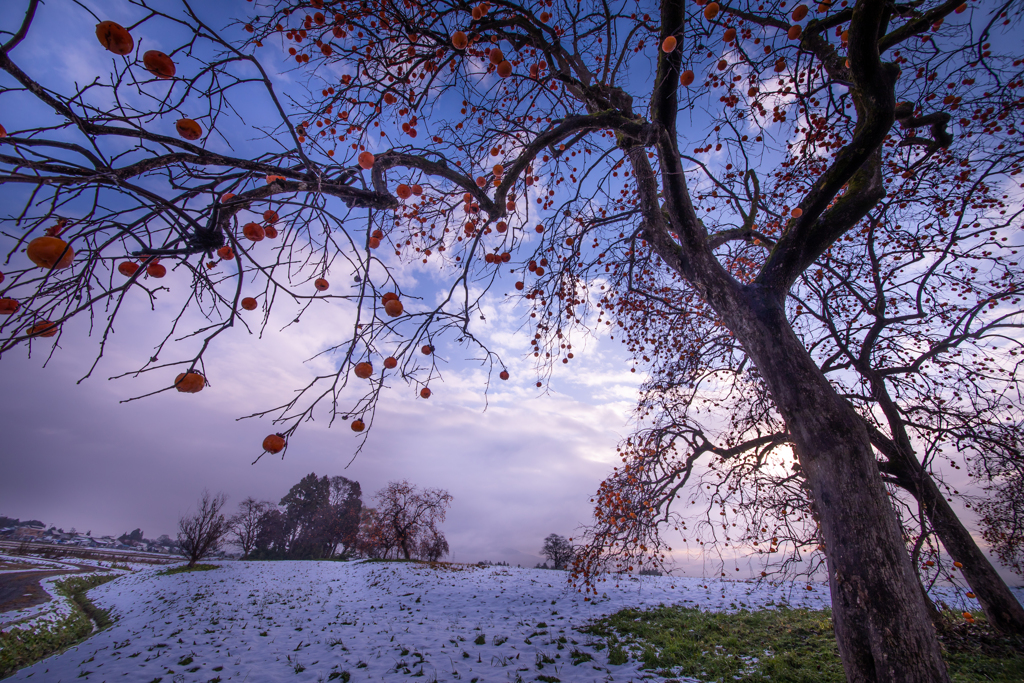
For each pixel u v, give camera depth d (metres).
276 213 1.92
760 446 6.64
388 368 1.94
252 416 1.56
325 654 7.11
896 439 6.26
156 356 1.41
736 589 12.01
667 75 3.47
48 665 7.29
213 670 6.46
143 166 1.48
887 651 2.28
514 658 6.46
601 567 7.27
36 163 1.23
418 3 3.08
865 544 2.54
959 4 3.70
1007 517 6.20
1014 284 5.85
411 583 14.78
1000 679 4.64
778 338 3.36
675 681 5.33
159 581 19.12
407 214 4.18
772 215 6.63
